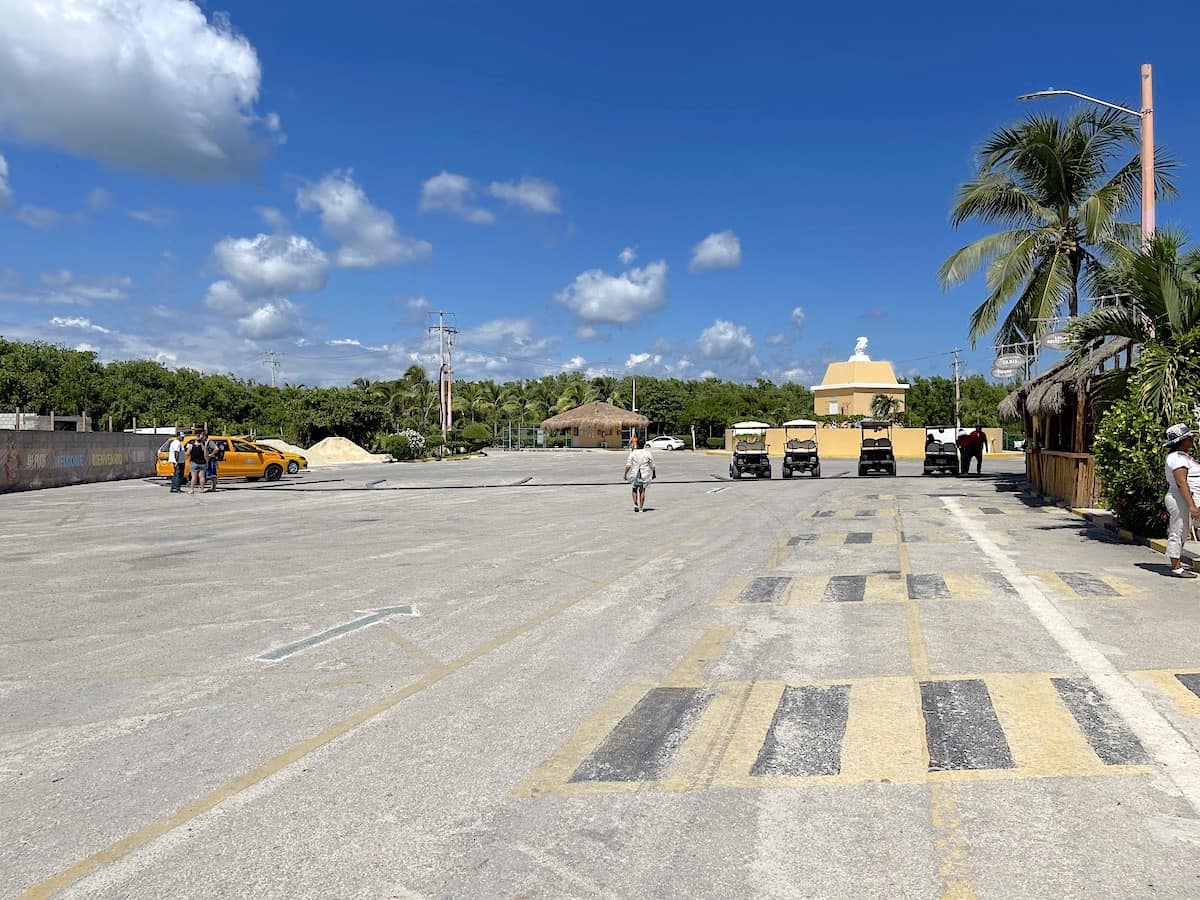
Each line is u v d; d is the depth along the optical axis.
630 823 4.32
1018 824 4.22
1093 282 25.39
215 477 29.69
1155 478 13.16
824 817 4.34
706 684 6.64
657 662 7.29
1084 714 5.74
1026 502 21.58
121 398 54.34
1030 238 27.50
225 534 16.89
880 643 7.71
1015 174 28.33
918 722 5.67
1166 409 13.35
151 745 5.48
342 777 4.93
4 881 3.84
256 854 4.04
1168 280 14.08
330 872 3.87
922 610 9.00
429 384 88.19
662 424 96.19
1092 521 16.67
